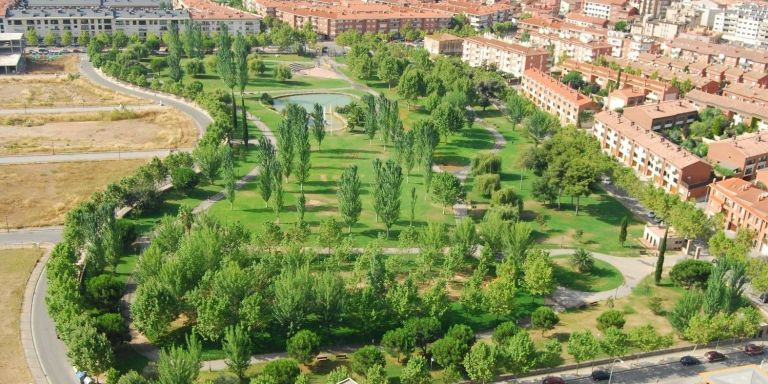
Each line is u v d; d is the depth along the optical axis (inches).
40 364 6540.4
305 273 7081.7
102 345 6171.3
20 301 7578.7
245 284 7007.9
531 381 6565.0
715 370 6633.9
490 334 7317.9
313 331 7214.6
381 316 7377.0
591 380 6638.8
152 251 7470.5
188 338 6983.3
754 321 7185.0
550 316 7204.7
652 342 6815.9
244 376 6451.8
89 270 7810.0
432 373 6643.7
